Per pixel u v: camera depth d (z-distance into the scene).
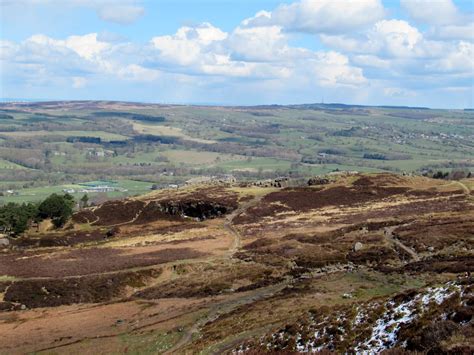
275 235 121.88
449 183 177.12
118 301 86.06
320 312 43.25
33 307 90.38
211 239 128.38
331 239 105.62
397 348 29.59
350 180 191.25
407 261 78.88
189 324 61.16
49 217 170.25
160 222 169.50
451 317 30.72
